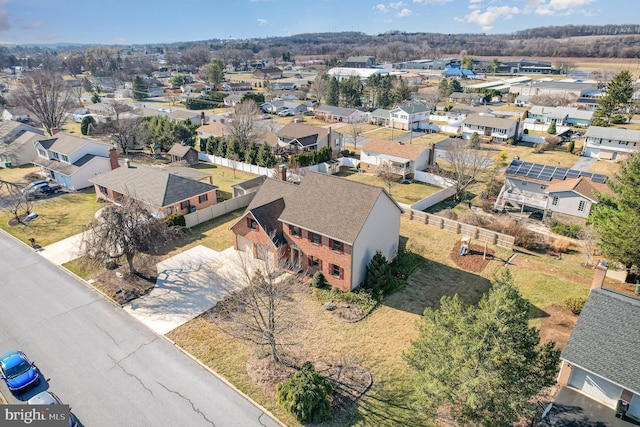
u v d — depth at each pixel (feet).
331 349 81.10
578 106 363.97
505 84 515.09
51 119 268.62
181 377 74.38
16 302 96.68
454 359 55.21
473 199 170.40
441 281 106.11
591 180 152.46
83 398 69.77
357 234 94.27
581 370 65.36
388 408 67.67
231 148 217.15
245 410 67.46
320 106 365.61
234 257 116.67
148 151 242.99
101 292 100.63
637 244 92.27
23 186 170.50
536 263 114.73
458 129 301.02
